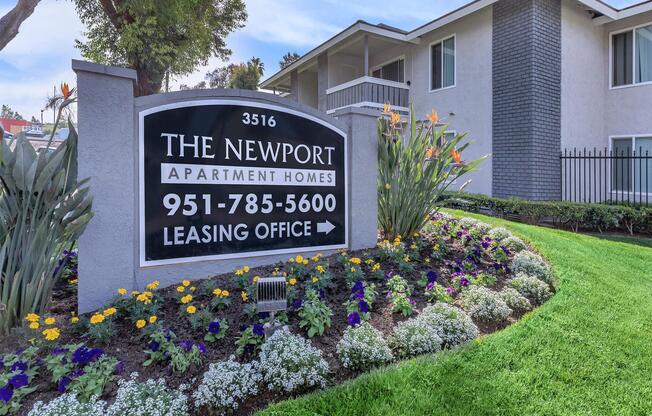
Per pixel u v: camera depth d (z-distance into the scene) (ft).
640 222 26.12
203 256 10.79
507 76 31.71
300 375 6.65
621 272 14.11
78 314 9.05
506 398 6.68
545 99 30.53
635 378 7.49
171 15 42.60
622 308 10.53
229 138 11.18
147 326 7.74
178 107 10.39
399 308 9.32
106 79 9.41
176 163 10.37
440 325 8.60
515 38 31.04
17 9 30.66
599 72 34.60
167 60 45.39
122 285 9.65
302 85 56.08
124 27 42.86
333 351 7.80
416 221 15.33
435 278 10.98
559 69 31.42
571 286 11.91
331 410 6.10
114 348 7.42
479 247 14.05
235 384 6.30
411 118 15.65
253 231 11.64
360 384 6.73
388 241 14.61
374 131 14.33
